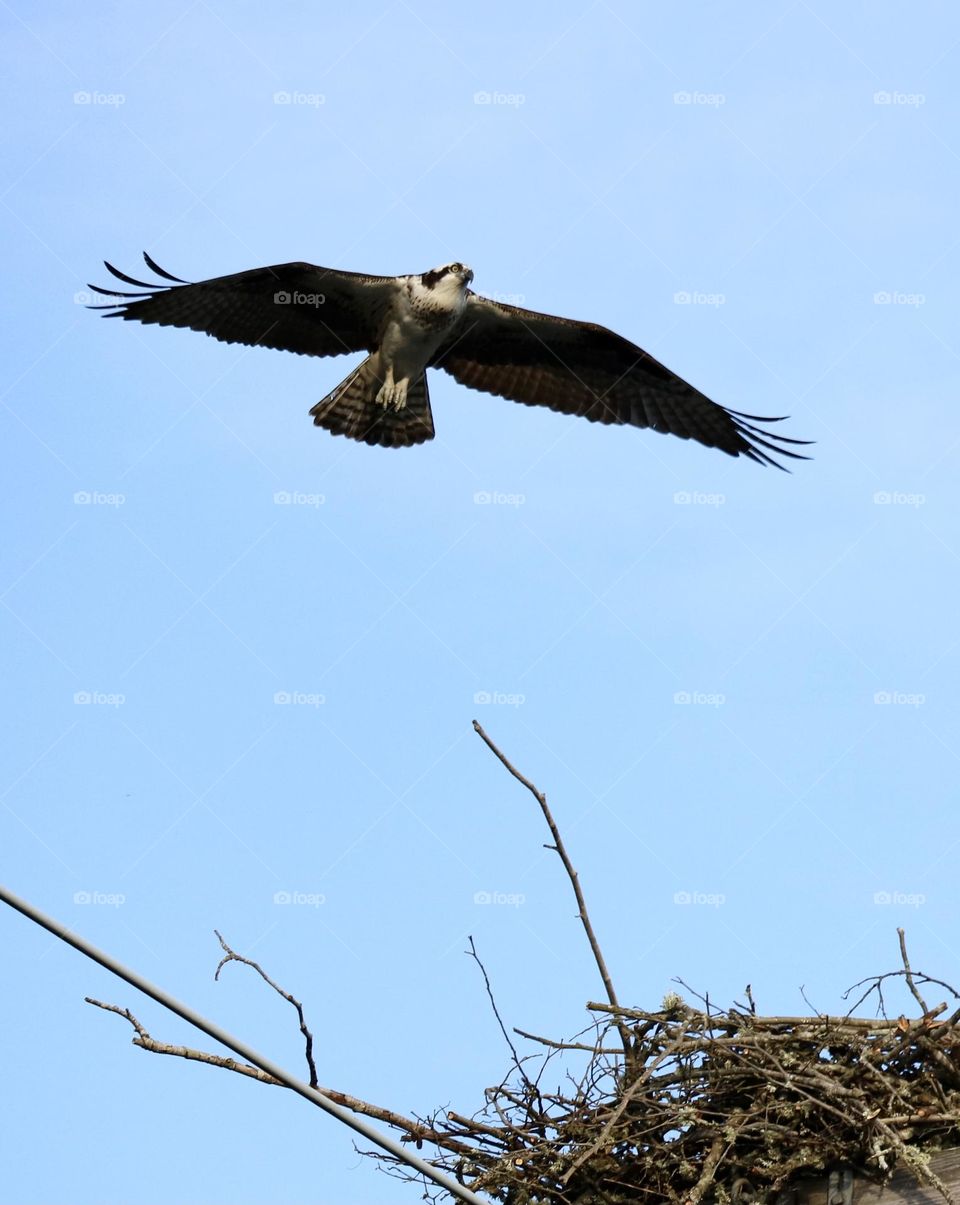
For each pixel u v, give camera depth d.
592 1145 11.94
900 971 12.29
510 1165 12.36
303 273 19.95
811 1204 11.64
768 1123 11.78
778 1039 12.17
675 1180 12.03
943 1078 11.80
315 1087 12.22
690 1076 12.20
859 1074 11.84
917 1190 11.26
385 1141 10.73
